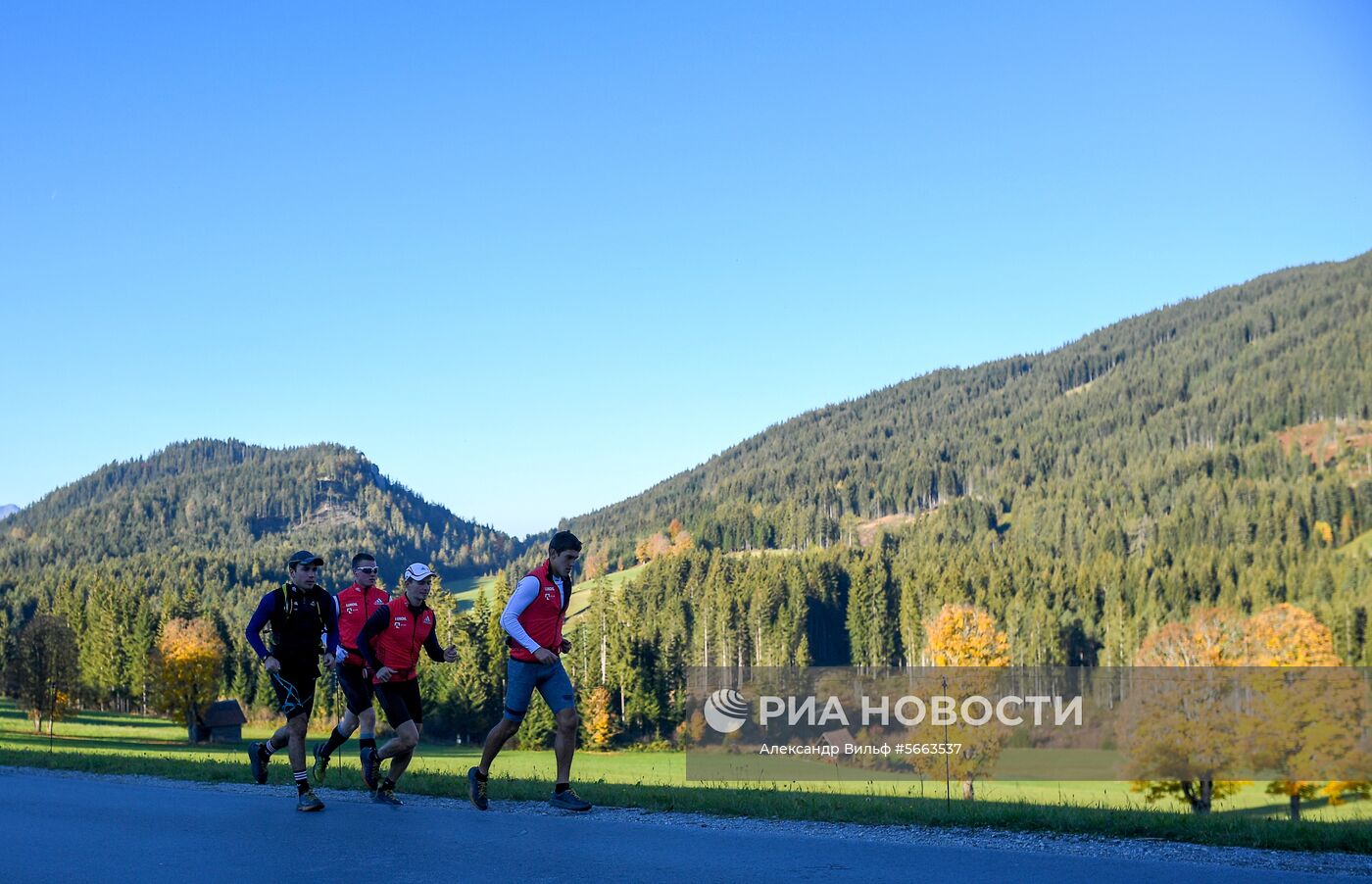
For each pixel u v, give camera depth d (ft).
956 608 212.64
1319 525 528.63
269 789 35.19
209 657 279.08
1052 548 620.49
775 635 412.98
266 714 324.19
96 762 44.57
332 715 221.87
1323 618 315.99
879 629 423.64
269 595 30.73
